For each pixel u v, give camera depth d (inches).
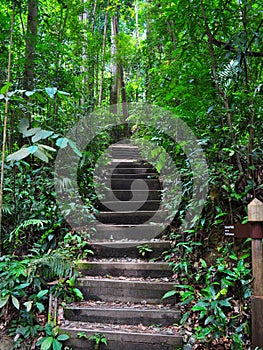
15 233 97.2
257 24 98.0
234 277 85.0
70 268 93.4
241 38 90.6
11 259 99.1
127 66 281.3
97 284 96.7
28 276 88.0
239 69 90.7
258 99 91.7
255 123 98.9
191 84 105.9
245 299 81.0
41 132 71.9
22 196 117.1
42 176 127.6
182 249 104.3
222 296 84.3
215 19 102.2
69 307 89.5
